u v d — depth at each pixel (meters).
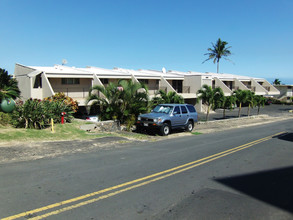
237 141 13.29
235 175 7.07
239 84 44.84
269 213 4.72
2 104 17.53
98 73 26.09
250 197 5.47
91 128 14.97
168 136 14.91
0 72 22.23
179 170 7.39
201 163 8.31
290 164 8.43
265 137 15.03
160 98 22.62
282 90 60.38
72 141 11.41
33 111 13.17
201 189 5.89
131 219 4.32
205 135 15.77
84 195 5.25
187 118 16.67
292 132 17.81
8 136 10.78
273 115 36.62
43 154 8.74
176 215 4.54
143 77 30.06
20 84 24.88
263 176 7.03
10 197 5.00
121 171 7.07
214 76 42.19
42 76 22.53
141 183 6.15
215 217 4.50
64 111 15.58
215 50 57.97
